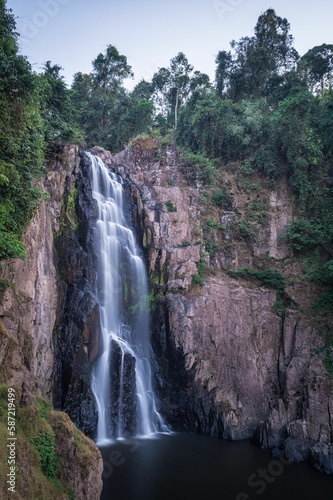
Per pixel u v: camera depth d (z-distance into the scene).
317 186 28.86
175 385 24.02
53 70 27.86
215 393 23.33
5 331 12.10
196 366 23.64
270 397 23.55
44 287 18.73
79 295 21.55
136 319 24.80
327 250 26.55
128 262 25.48
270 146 30.61
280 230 28.58
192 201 29.91
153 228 26.62
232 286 26.39
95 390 21.09
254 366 24.27
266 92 38.00
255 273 26.91
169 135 37.94
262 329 25.16
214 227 29.12
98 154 30.98
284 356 23.95
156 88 47.19
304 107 29.78
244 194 30.44
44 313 18.39
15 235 14.16
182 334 23.88
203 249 27.92
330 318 23.36
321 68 39.56
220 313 25.20
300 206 28.58
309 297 24.98
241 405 23.38
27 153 15.31
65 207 23.41
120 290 24.56
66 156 24.31
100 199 25.88
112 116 41.97
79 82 44.56
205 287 25.80
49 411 12.68
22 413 11.05
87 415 19.81
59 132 24.66
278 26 39.00
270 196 29.69
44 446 11.09
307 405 20.83
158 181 31.02
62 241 22.42
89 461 12.15
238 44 38.81
